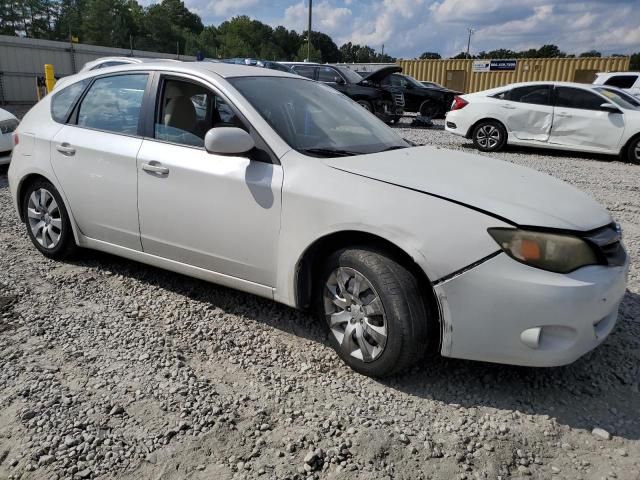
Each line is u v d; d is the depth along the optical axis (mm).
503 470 2309
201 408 2631
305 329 3457
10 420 2510
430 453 2385
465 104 11859
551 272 2533
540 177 3293
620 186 8156
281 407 2672
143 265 4430
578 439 2521
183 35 67875
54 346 3162
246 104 3297
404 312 2711
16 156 4457
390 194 2783
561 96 10992
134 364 2994
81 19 62531
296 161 3074
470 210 2643
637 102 10969
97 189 3865
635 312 3783
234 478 2211
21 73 24562
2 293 3809
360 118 3949
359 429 2521
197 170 3324
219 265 3395
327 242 3039
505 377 2992
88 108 4082
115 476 2209
